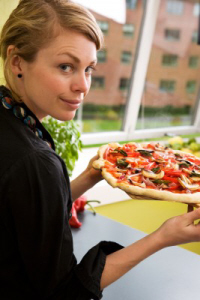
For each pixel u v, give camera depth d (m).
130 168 1.16
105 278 0.87
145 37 2.71
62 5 0.76
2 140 0.76
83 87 0.79
